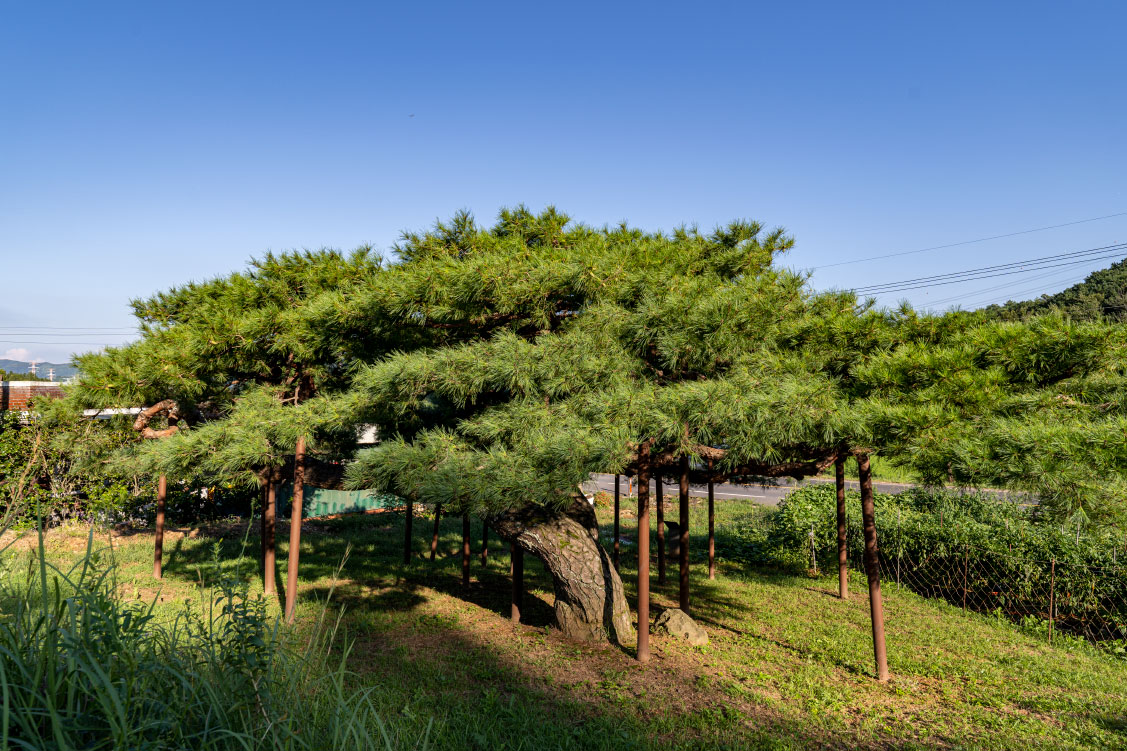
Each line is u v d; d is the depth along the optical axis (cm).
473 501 658
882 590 1234
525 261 813
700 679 742
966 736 617
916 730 629
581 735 580
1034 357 600
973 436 543
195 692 313
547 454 629
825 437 590
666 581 1321
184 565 1295
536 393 720
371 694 632
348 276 1006
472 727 584
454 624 958
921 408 558
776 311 730
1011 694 731
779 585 1288
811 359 712
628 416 630
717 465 695
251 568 1316
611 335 714
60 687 278
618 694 693
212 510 1880
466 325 849
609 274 749
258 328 879
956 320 722
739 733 603
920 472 570
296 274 1018
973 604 1132
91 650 286
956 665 825
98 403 884
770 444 634
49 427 1055
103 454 1088
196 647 355
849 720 650
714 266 909
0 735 234
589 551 907
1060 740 612
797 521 1507
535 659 804
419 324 834
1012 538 1105
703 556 1589
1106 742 607
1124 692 746
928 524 1264
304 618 938
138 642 322
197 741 304
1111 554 959
